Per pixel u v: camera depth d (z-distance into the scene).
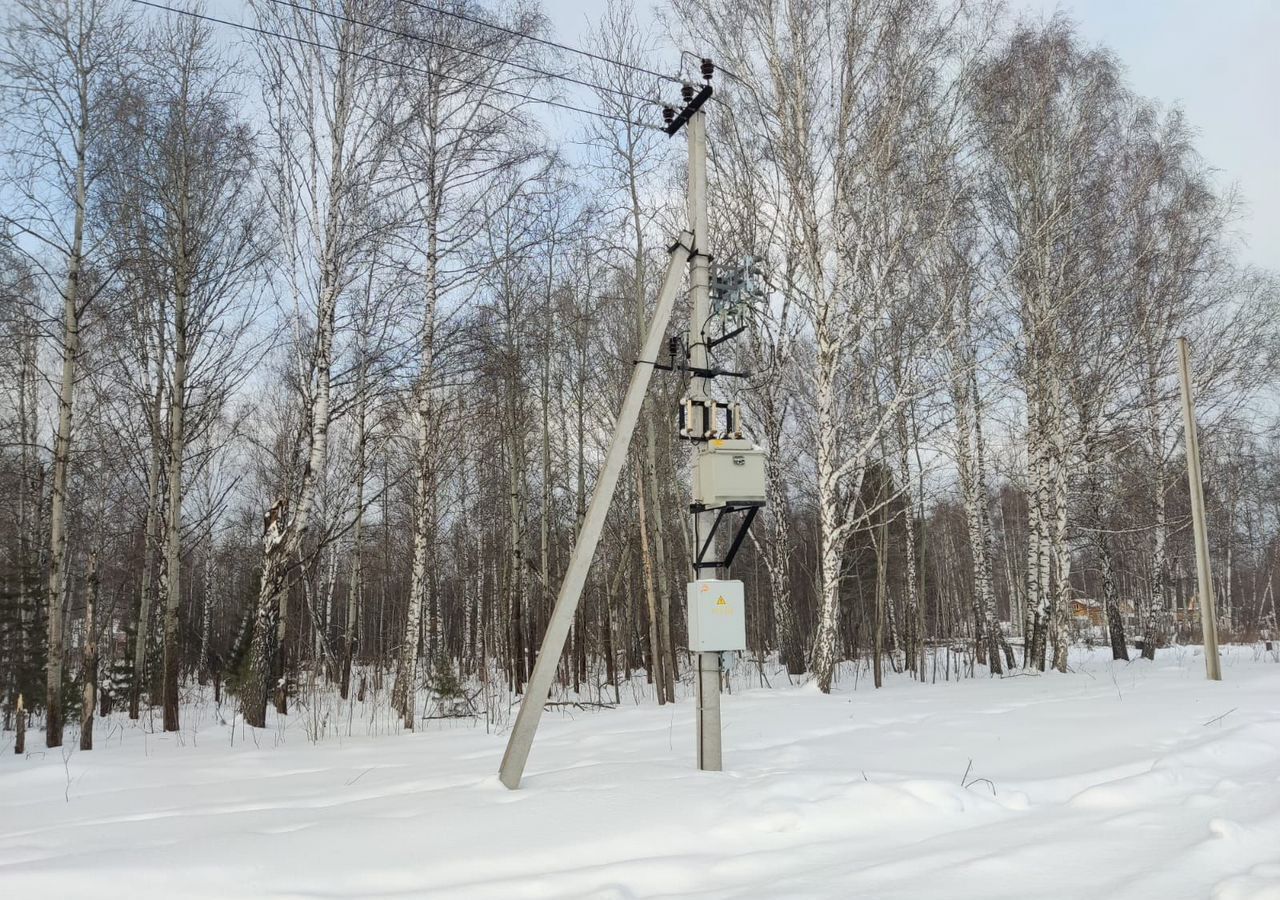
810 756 8.83
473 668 33.72
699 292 8.67
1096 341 23.22
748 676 23.72
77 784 9.27
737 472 8.08
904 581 35.25
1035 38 22.55
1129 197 23.11
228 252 19.59
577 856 5.45
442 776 8.45
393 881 5.00
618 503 27.69
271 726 15.51
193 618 36.69
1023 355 21.98
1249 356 24.78
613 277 23.05
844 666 29.89
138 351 21.00
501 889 4.79
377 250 15.48
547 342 23.00
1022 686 17.19
